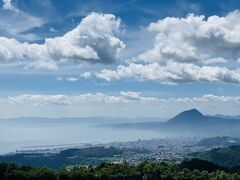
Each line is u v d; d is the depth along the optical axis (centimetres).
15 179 18525
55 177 19212
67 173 19600
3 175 18475
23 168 19800
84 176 19775
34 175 18788
